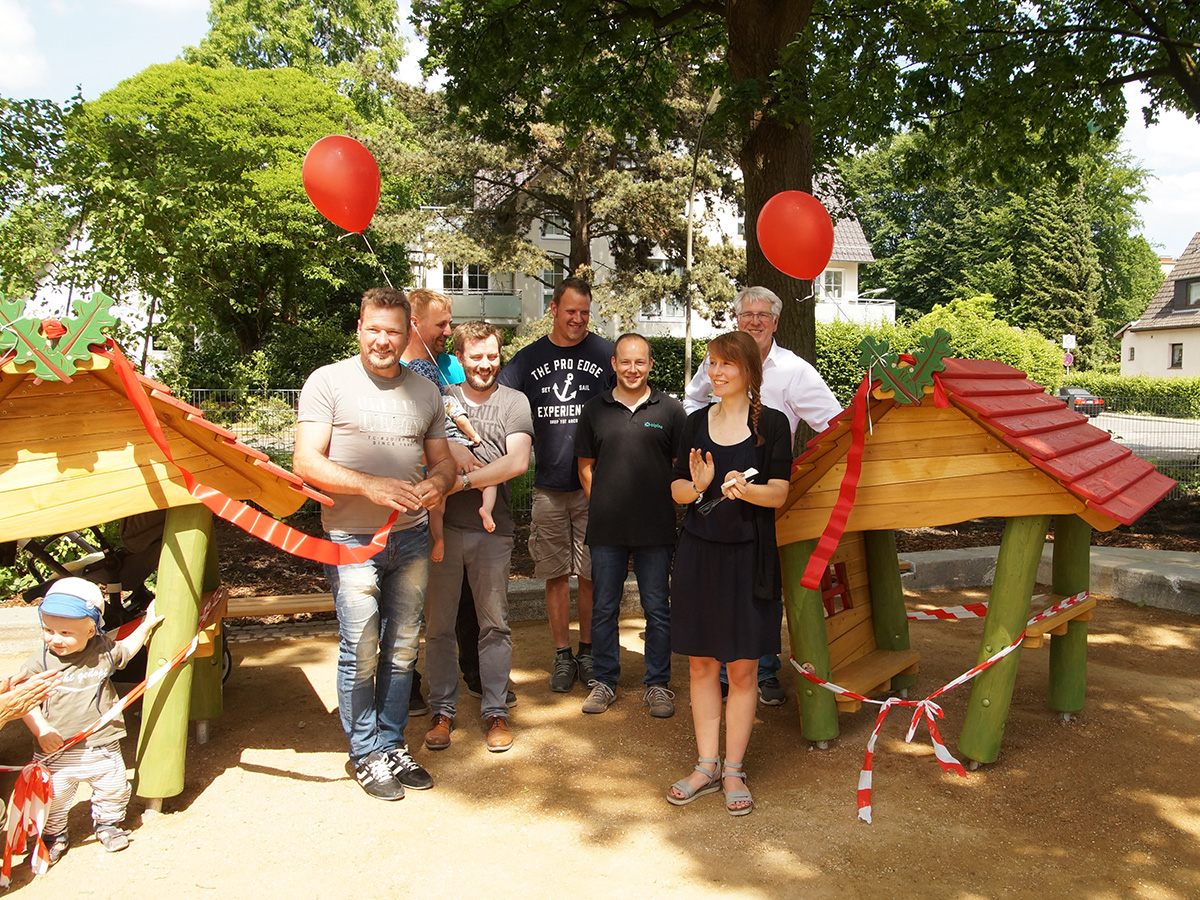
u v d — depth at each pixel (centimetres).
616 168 2356
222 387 2273
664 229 2312
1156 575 633
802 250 385
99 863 300
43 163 1025
